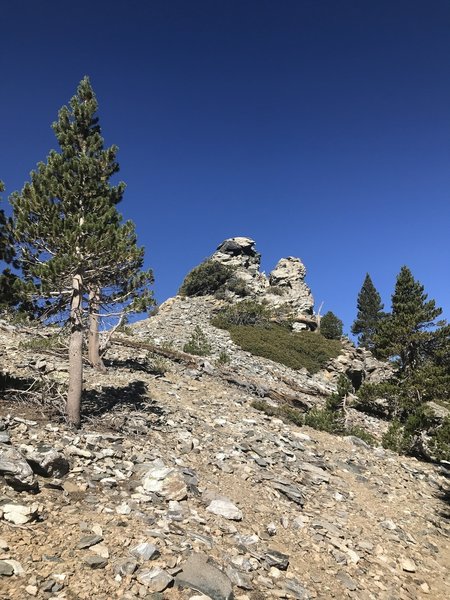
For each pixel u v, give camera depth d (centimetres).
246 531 903
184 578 655
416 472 1825
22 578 565
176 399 1933
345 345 4459
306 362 3884
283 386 2958
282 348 4012
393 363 3072
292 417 2152
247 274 6356
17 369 1780
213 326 4450
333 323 5434
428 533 1233
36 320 1385
